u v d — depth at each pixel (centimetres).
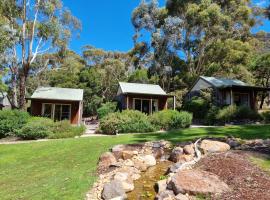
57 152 1298
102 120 2122
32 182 862
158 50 4750
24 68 2705
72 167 1005
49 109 2555
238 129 1706
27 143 1645
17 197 730
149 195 692
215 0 4762
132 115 2127
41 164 1106
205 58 4662
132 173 863
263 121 2244
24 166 1108
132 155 1041
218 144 1016
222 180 652
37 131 1881
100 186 755
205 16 4222
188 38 4731
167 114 2150
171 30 4600
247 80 3716
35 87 4716
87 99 4719
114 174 836
